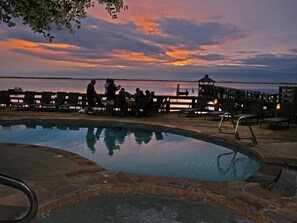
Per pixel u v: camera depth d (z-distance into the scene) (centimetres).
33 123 991
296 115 1010
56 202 322
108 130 959
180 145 762
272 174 444
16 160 489
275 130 864
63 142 789
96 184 374
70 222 309
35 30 385
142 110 1247
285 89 1213
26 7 366
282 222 281
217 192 354
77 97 1292
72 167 454
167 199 361
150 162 615
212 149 721
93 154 677
